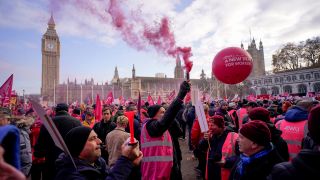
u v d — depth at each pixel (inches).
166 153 154.6
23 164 217.5
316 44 2974.9
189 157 410.9
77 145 88.9
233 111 448.8
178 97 136.8
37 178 235.1
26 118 242.1
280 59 3302.2
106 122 277.3
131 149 82.9
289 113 187.6
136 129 256.8
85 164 88.7
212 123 179.8
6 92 394.3
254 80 3464.6
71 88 4918.8
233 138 165.9
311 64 3154.5
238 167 113.6
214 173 175.9
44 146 186.2
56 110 211.3
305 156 61.3
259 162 102.0
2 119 184.7
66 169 85.1
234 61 187.9
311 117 67.9
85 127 94.0
